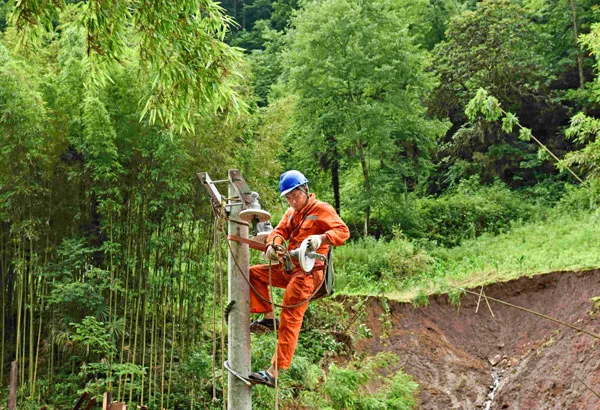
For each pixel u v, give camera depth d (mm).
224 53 7027
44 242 10414
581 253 16484
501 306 15461
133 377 9992
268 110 12359
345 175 30031
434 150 31219
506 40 29219
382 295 14688
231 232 4781
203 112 7480
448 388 13031
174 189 10391
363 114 24141
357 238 25359
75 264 9969
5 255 10594
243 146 11562
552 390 11664
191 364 10039
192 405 9945
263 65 34656
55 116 10109
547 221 23453
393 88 25609
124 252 10516
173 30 6801
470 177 28750
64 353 10453
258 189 11664
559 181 27797
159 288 10812
